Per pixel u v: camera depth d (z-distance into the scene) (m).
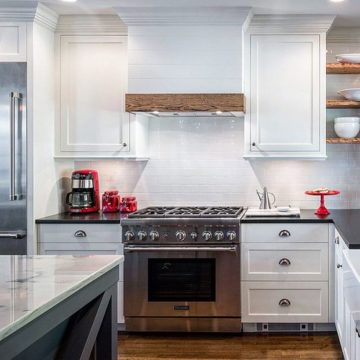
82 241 3.47
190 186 4.06
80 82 3.73
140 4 3.37
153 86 3.58
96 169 4.09
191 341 3.37
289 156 3.66
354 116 3.94
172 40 3.57
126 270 3.46
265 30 3.63
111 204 3.93
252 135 3.67
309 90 3.62
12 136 3.33
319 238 3.38
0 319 1.12
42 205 3.55
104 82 3.71
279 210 3.64
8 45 3.38
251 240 3.41
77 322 1.62
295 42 3.62
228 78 3.55
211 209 3.79
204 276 3.44
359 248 2.42
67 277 1.52
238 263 3.40
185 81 3.56
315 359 3.01
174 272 3.45
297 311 3.41
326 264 3.38
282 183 4.02
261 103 3.65
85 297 1.54
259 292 3.43
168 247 3.38
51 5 3.38
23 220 3.40
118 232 3.46
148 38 3.58
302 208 4.01
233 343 3.32
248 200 4.04
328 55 3.92
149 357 3.10
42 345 1.45
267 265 3.41
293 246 3.39
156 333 3.54
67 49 3.72
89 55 3.71
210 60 3.55
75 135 3.74
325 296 3.38
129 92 3.60
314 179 4.00
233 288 3.41
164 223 3.38
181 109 3.53
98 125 3.73
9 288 1.38
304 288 3.40
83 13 3.57
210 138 4.05
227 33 3.54
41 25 3.49
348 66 3.63
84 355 1.53
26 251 3.42
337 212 3.76
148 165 4.08
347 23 3.75
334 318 3.38
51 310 1.32
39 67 3.47
